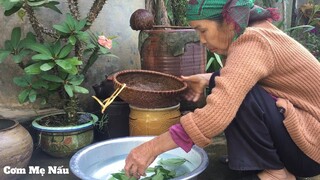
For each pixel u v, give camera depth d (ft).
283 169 4.57
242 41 4.13
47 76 5.74
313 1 14.57
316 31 13.62
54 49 5.65
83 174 4.36
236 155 4.34
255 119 4.23
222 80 3.90
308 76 4.26
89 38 6.41
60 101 6.49
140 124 6.18
